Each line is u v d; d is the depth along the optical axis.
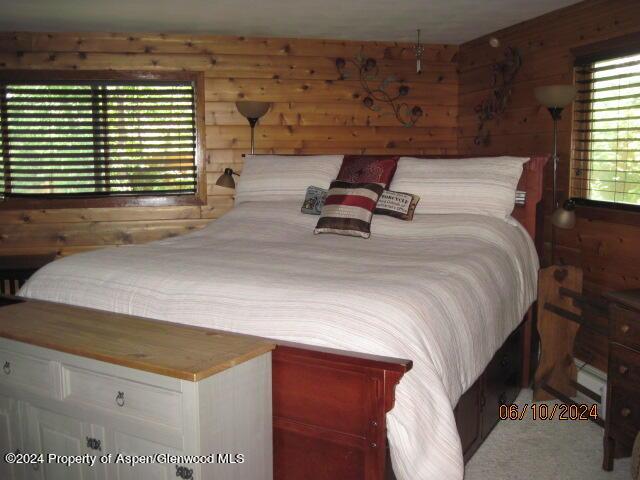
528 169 3.52
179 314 2.08
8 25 3.97
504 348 2.84
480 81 4.41
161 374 1.66
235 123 4.44
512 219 3.35
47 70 4.21
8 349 2.04
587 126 3.42
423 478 1.69
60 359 1.90
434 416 1.75
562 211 3.08
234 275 2.21
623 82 3.18
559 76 3.60
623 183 3.15
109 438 1.83
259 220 3.48
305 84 4.49
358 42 4.53
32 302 2.38
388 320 1.82
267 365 1.84
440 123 4.73
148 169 4.43
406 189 3.47
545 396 3.12
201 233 3.39
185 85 4.39
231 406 1.73
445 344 1.95
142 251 2.78
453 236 3.07
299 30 4.16
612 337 2.36
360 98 4.58
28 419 2.04
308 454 1.88
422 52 4.62
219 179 4.12
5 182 4.31
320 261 2.55
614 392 2.37
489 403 2.62
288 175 3.76
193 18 3.80
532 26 3.82
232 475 1.76
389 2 3.42
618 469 2.45
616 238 3.16
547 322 3.06
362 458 1.78
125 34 4.24
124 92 4.34
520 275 3.03
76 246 4.35
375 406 1.72
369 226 3.19
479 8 3.56
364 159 3.67
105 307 2.27
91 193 4.36
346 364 1.73
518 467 2.45
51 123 4.30
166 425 1.69
